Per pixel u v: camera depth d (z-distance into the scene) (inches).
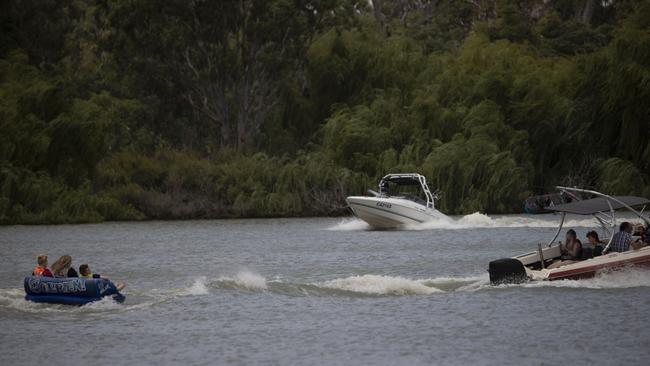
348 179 5861.2
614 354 1672.0
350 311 2085.4
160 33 6747.1
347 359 1676.9
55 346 1793.8
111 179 6136.8
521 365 1617.9
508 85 6122.1
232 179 6136.8
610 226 2549.2
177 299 2255.2
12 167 5442.9
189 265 3095.5
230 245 3836.1
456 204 5590.6
